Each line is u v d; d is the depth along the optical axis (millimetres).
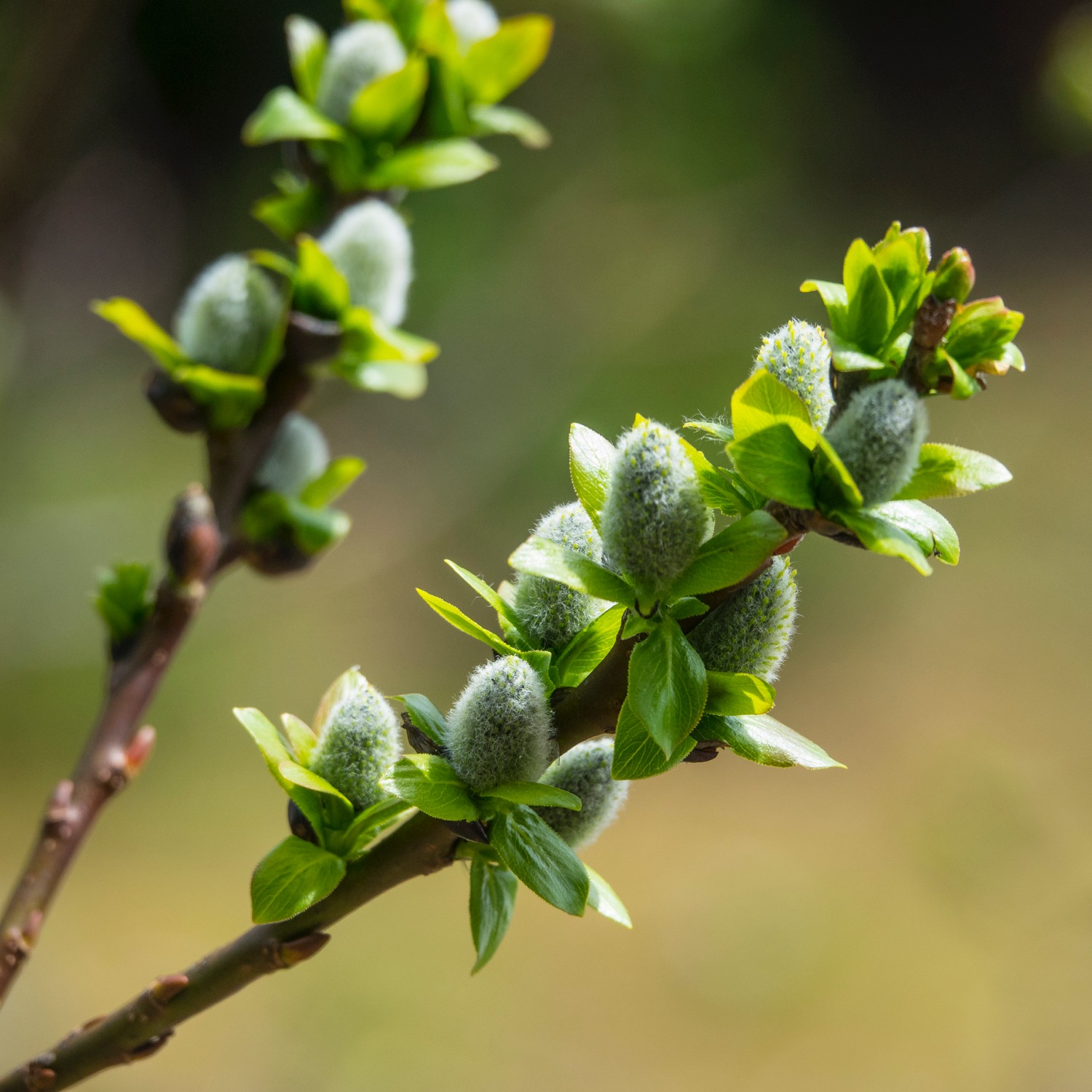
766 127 4016
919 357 735
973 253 4680
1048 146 4668
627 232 3654
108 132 4477
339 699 766
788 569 750
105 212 4441
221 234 4652
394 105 869
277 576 866
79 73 1870
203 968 767
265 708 3207
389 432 3600
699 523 737
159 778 3021
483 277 3547
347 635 3449
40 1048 2186
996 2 4941
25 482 3518
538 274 3572
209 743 3135
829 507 733
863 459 732
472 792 747
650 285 3637
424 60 868
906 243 737
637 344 3584
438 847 757
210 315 850
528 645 757
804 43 4191
